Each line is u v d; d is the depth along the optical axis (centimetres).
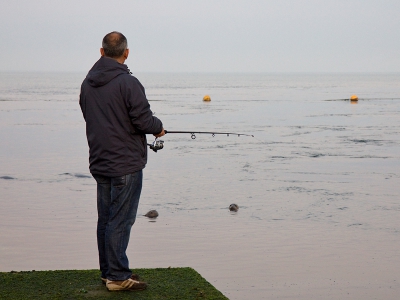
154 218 1194
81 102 446
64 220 1170
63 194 1438
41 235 1054
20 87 11200
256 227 1127
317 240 1036
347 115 4228
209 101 6375
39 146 2441
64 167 1875
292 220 1188
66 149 2347
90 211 1256
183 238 1040
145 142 450
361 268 877
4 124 3472
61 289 466
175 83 17088
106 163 436
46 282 486
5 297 446
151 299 445
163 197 1406
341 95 8031
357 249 981
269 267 876
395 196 1429
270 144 2534
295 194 1453
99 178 449
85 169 1836
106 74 430
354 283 807
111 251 451
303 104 5747
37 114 4284
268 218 1202
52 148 2377
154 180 1641
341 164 1942
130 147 437
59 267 859
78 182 1611
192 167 1883
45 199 1376
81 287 472
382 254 954
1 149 2328
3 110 4678
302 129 3191
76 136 2848
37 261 892
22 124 3481
